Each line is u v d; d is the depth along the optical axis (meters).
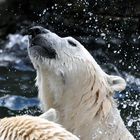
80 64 17.27
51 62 17.23
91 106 16.75
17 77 29.92
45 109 17.94
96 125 16.50
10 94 26.67
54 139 9.00
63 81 17.30
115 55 35.28
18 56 34.00
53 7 37.59
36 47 17.31
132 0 36.84
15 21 37.75
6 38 36.91
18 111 24.41
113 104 17.06
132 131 22.56
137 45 36.34
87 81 17.03
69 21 37.25
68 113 17.05
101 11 37.09
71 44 17.73
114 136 16.50
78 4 37.03
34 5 37.94
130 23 36.91
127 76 31.31
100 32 37.09
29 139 9.16
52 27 37.53
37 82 17.89
